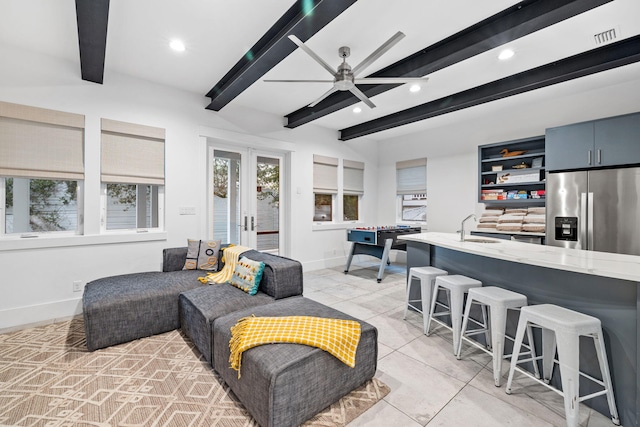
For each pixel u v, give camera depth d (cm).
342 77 257
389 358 226
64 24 243
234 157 451
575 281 179
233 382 175
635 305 152
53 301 295
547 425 157
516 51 276
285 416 147
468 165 501
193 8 223
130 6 220
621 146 315
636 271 150
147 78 345
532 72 315
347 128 562
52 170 293
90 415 161
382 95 389
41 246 288
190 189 383
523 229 398
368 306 343
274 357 154
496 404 173
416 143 581
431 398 179
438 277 254
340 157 583
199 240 354
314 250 541
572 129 349
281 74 330
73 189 325
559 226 353
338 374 171
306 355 156
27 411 164
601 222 323
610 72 322
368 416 163
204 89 376
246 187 464
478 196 457
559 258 192
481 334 247
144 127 346
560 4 196
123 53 290
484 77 332
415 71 289
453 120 500
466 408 170
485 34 237
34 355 224
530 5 211
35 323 283
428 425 157
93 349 230
